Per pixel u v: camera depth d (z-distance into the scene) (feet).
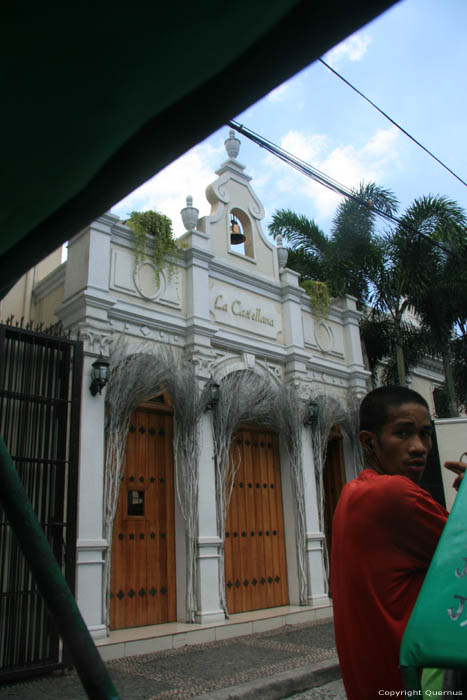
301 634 28.99
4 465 4.20
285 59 2.63
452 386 51.24
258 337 38.09
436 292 48.93
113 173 3.31
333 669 22.18
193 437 30.40
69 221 3.60
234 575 33.27
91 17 2.36
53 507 22.82
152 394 29.55
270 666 22.22
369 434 6.34
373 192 48.73
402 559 4.95
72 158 3.09
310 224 53.78
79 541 24.79
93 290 28.71
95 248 29.58
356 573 5.12
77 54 2.53
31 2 2.28
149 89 2.74
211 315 35.37
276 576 35.42
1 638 20.25
